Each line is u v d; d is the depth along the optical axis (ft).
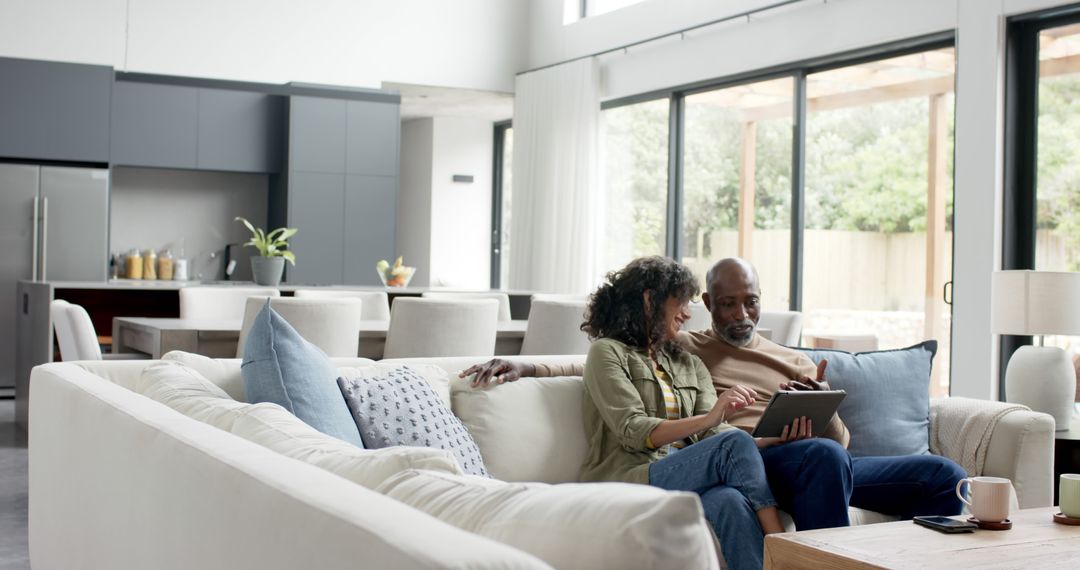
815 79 23.50
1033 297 12.44
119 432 5.91
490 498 3.95
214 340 14.93
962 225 19.27
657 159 28.22
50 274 26.37
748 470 7.98
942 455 10.96
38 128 26.68
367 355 16.49
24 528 12.50
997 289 12.93
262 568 3.85
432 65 31.71
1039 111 18.57
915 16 20.39
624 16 28.71
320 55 30.30
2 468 16.21
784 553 7.05
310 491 3.77
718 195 26.30
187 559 4.70
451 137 37.99
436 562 2.85
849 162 22.56
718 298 10.51
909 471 9.25
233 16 29.30
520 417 9.36
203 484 4.50
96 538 6.41
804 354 10.79
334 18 30.48
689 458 8.28
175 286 20.39
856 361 10.95
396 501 3.65
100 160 27.37
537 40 32.53
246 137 29.60
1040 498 10.38
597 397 9.15
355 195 30.17
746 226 25.32
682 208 27.50
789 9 23.47
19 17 27.02
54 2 27.35
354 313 14.80
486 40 32.42
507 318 21.22
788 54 23.50
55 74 26.84
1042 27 18.54
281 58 29.86
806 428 8.90
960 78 19.36
